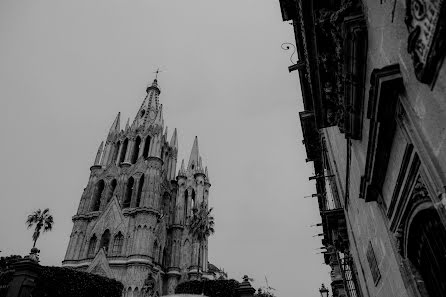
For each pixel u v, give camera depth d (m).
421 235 4.45
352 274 14.94
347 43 5.00
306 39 7.14
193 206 74.00
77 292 26.55
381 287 8.02
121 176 66.56
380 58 4.28
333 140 12.72
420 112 3.26
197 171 80.12
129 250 54.50
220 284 34.88
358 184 7.95
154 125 75.12
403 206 4.45
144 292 47.31
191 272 61.22
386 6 3.71
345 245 14.30
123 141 74.44
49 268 25.47
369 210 7.55
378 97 3.80
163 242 62.44
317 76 7.93
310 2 6.45
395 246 5.56
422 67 2.90
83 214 61.38
